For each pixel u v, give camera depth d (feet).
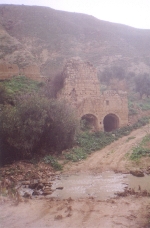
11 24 444.55
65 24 465.47
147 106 169.58
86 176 73.67
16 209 45.32
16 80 158.40
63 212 43.73
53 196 54.95
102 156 96.27
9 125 88.84
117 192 55.98
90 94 132.57
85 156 96.43
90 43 423.23
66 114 101.19
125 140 116.57
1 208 45.85
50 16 479.00
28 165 86.33
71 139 101.81
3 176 74.28
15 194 54.44
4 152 91.91
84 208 45.24
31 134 91.56
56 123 97.35
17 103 106.11
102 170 80.28
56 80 140.46
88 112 128.88
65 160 91.81
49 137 99.14
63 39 420.36
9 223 39.40
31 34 423.23
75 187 62.03
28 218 41.34
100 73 257.75
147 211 43.14
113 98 133.69
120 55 383.65
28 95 119.24
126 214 42.01
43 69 329.11
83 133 120.26
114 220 39.68
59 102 102.06
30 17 468.34
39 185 62.13
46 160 89.56
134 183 64.18
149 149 96.53
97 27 481.05
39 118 93.91
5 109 94.53
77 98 130.31
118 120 134.82
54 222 39.60
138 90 198.70
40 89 148.56
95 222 39.19
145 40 451.12
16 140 89.66
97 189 59.72
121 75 246.47
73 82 131.03
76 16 506.48
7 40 292.40
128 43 442.91
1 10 481.87
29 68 168.66
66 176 74.49
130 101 180.55
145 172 76.02
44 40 411.54
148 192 55.67
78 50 396.16
